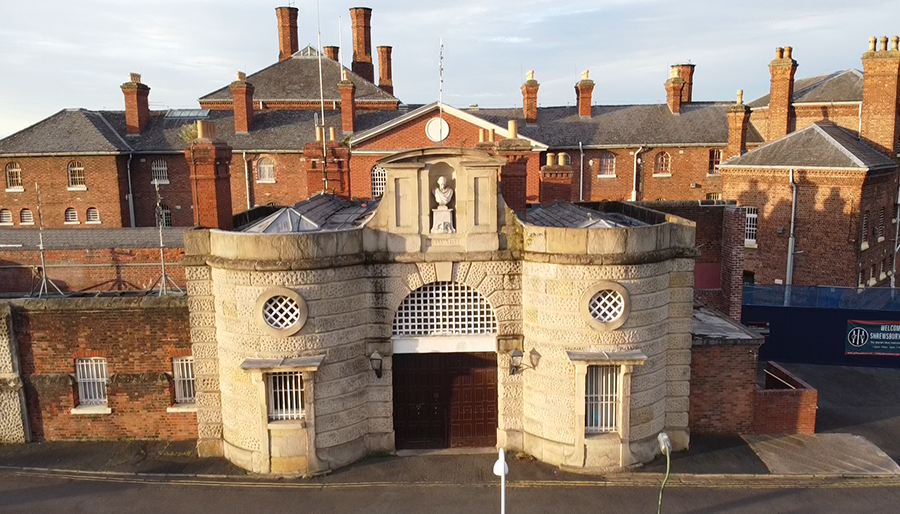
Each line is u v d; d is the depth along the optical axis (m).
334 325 16.88
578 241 16.52
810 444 18.91
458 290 17.66
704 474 17.16
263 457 16.98
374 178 41.09
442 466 17.52
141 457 18.05
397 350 17.70
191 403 18.95
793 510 15.55
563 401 17.20
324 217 20.56
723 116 49.06
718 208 27.06
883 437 19.52
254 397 16.83
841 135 35.66
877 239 35.94
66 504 15.86
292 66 55.53
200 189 18.19
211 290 17.34
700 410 19.31
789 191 34.53
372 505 15.78
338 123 48.84
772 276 35.62
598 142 48.06
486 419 18.48
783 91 41.75
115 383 18.62
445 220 17.14
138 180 48.72
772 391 19.31
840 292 26.64
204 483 16.77
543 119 50.78
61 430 18.95
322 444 17.09
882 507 15.70
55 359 18.69
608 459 17.22
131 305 18.31
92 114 49.56
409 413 18.33
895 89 35.84
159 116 51.19
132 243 28.38
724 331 20.19
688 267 17.69
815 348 26.31
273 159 47.91
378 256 17.08
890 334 25.66
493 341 17.84
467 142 40.59
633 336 16.98
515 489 16.42
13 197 47.50
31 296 24.50
